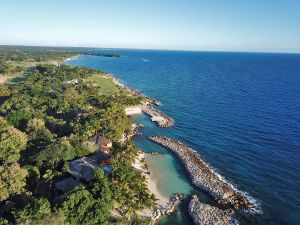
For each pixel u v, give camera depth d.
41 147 75.06
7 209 50.97
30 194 57.09
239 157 87.12
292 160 84.12
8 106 114.44
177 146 94.75
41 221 42.62
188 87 196.38
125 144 82.81
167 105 147.25
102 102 128.25
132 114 132.00
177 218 60.41
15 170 58.44
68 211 48.66
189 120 122.31
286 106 139.88
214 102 151.25
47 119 99.38
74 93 141.62
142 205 60.00
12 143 73.00
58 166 70.44
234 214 61.31
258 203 65.31
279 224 58.78
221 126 113.19
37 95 138.88
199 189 70.75
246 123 115.56
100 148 80.88
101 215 50.12
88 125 90.69
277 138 99.50
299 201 65.94
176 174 77.94
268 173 77.81
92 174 61.84
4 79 198.25
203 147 94.94
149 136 104.00
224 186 70.44
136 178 64.62
